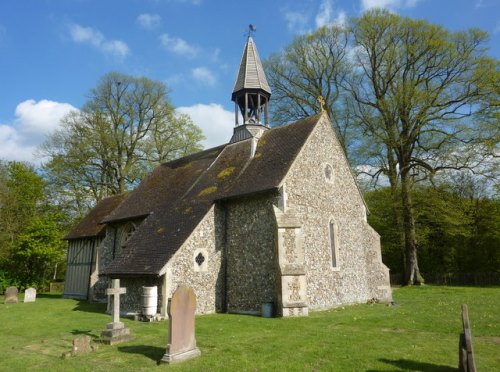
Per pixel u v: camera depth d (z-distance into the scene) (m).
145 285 16.22
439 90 27.23
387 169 29.42
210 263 16.77
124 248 18.84
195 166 23.28
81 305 21.48
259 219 16.34
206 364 8.04
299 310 14.41
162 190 22.95
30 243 30.67
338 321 12.81
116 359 8.86
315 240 17.14
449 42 26.67
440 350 8.65
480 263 35.47
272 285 15.29
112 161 36.22
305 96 31.75
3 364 8.72
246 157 19.92
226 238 17.48
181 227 17.41
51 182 35.84
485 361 7.71
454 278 34.47
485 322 11.78
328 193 18.47
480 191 34.75
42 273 32.88
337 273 17.83
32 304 22.14
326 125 19.47
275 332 11.28
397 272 38.75
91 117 35.44
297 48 31.78
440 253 36.78
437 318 12.76
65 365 8.44
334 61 30.94
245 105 21.91
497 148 25.17
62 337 11.77
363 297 19.14
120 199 28.67
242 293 16.30
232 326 12.55
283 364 7.79
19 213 36.12
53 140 35.28
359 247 19.72
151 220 19.95
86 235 27.06
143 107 37.22
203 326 12.62
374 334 10.52
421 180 28.50
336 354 8.42
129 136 36.72
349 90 30.44
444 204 28.39
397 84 28.80
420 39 27.61
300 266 14.83
